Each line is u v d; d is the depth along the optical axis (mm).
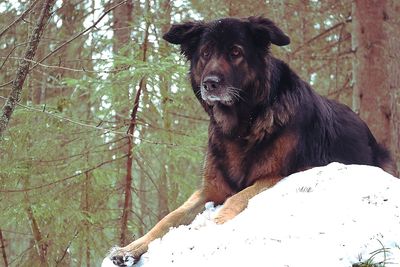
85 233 10609
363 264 4102
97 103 10992
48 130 10031
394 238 4277
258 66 6410
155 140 10328
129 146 10570
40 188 10250
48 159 10273
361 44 11172
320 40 13672
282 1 12141
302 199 4945
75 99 10984
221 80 6176
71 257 11281
